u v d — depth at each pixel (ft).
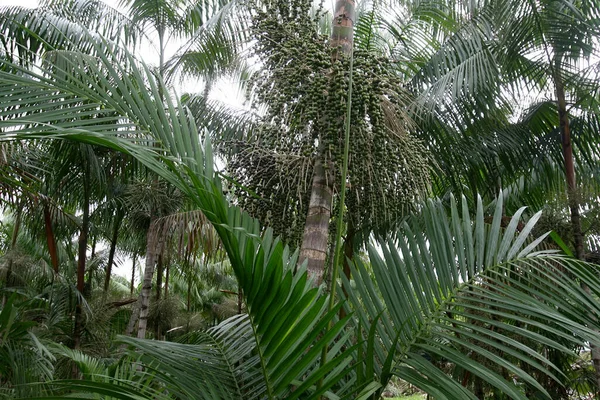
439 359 6.92
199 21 20.99
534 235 16.16
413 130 9.61
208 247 21.06
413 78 17.34
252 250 4.69
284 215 8.89
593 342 6.18
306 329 5.06
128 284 70.03
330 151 8.05
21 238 41.27
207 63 18.28
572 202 15.38
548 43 15.62
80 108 5.90
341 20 9.01
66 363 20.70
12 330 11.58
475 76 15.43
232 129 19.39
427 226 7.68
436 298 7.11
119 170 23.95
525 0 14.98
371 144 8.21
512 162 17.65
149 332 44.01
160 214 23.79
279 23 9.07
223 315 55.83
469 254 7.55
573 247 16.39
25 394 10.86
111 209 32.04
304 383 5.09
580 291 7.04
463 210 7.89
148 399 4.82
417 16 17.87
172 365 6.86
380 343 6.99
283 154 8.49
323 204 8.27
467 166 17.08
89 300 29.63
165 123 6.15
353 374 6.72
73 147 19.74
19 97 5.90
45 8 19.15
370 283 7.13
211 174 6.07
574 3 17.10
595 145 17.87
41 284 35.29
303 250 8.07
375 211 9.32
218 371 7.11
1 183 15.43
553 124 18.62
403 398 40.04
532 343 15.65
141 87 6.25
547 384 17.19
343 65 8.17
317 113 8.07
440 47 17.60
